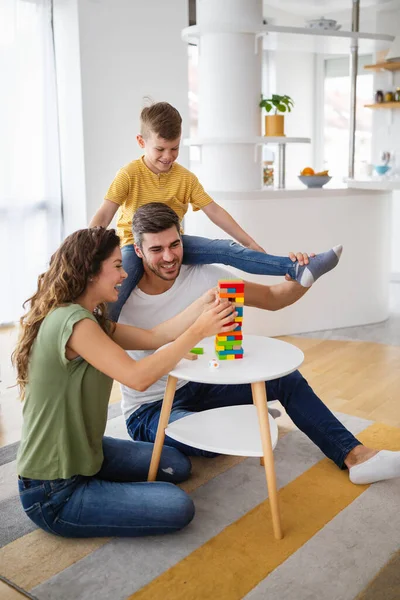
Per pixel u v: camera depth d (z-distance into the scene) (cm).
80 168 427
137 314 226
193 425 199
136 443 210
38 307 176
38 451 175
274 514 182
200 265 235
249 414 208
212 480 217
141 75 443
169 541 182
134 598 158
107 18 420
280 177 411
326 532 185
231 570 168
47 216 431
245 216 368
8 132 402
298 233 382
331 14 599
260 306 229
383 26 534
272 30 356
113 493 180
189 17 469
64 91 427
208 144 373
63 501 179
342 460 218
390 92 532
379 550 176
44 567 171
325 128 652
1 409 289
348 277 404
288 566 170
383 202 408
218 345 192
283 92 605
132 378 167
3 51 392
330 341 380
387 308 431
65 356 168
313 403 221
